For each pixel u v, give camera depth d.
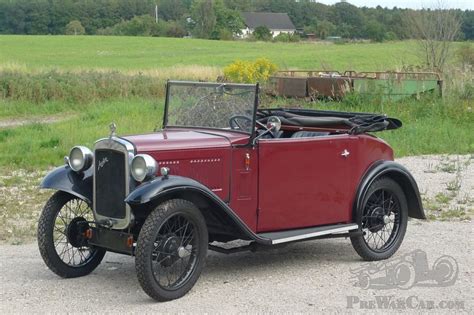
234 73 25.11
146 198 6.30
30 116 26.14
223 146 7.11
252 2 134.88
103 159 6.88
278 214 7.48
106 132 18.27
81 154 7.17
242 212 7.25
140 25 107.25
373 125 8.09
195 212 6.67
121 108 23.12
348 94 22.02
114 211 6.83
